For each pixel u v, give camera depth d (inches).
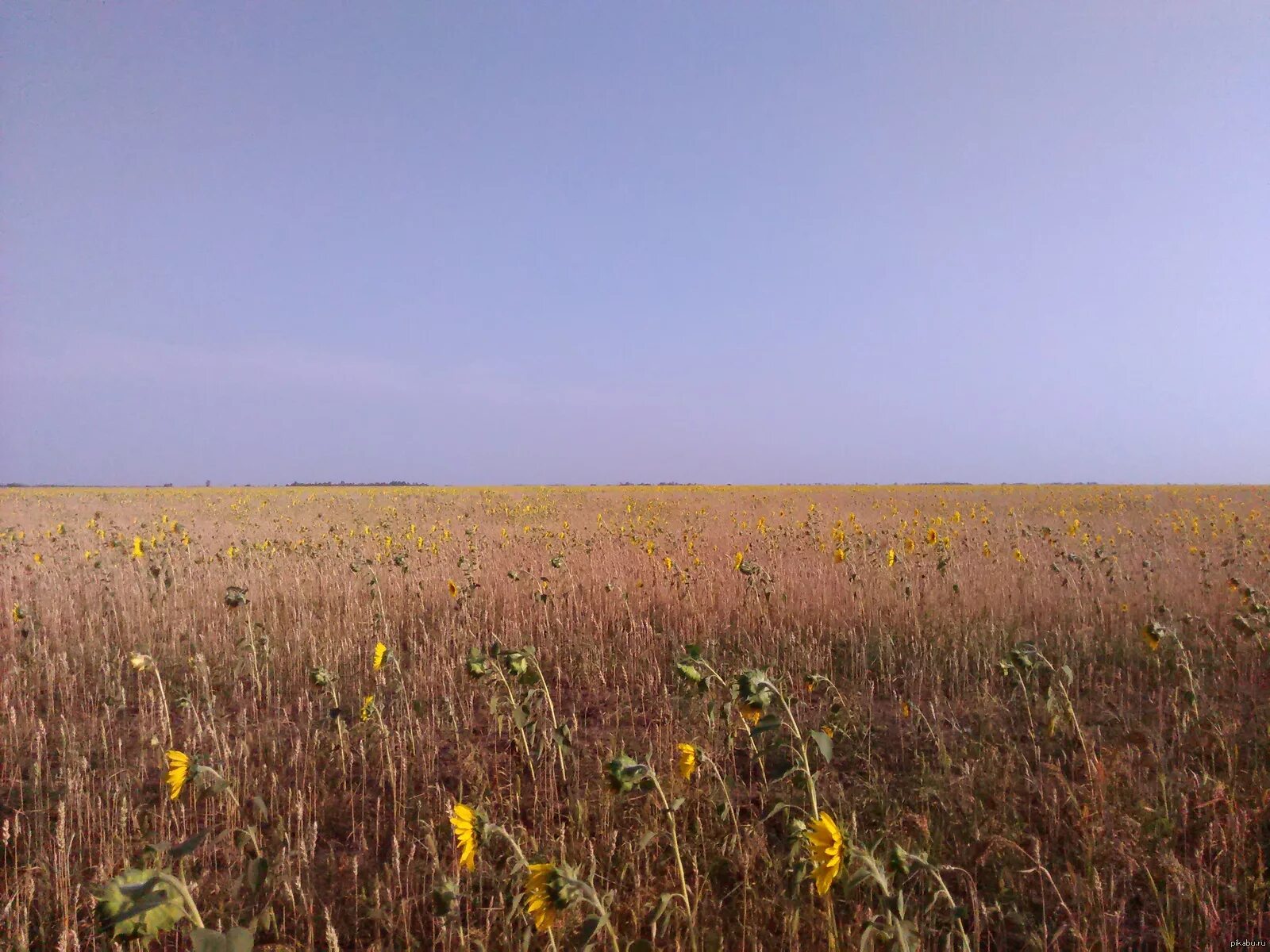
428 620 318.3
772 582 307.3
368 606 310.5
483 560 398.3
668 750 173.2
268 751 184.2
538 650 271.7
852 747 178.4
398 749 180.9
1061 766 161.9
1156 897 117.5
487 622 300.8
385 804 159.3
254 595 338.0
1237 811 132.1
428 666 245.8
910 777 159.9
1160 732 171.2
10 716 195.2
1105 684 215.9
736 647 265.7
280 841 140.7
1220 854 121.3
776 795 151.7
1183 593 294.2
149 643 270.8
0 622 305.1
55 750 188.4
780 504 1062.4
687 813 145.0
